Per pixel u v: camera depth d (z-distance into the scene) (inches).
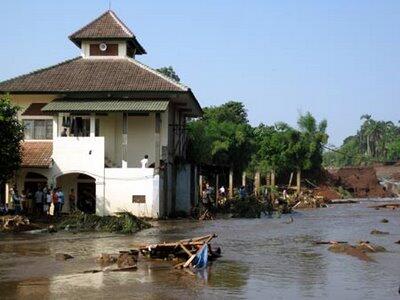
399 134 5639.8
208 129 2539.4
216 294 530.6
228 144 2498.8
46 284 572.7
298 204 2252.7
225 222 1330.0
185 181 1523.1
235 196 1868.8
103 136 1470.2
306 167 3046.3
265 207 1713.8
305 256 770.2
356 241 946.7
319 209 2110.0
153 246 729.0
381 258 753.6
